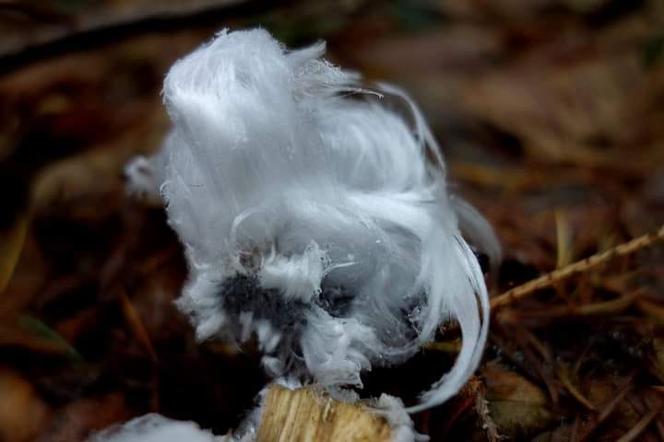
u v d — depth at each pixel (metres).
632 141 0.53
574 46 0.63
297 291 0.37
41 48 0.46
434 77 0.59
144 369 0.41
